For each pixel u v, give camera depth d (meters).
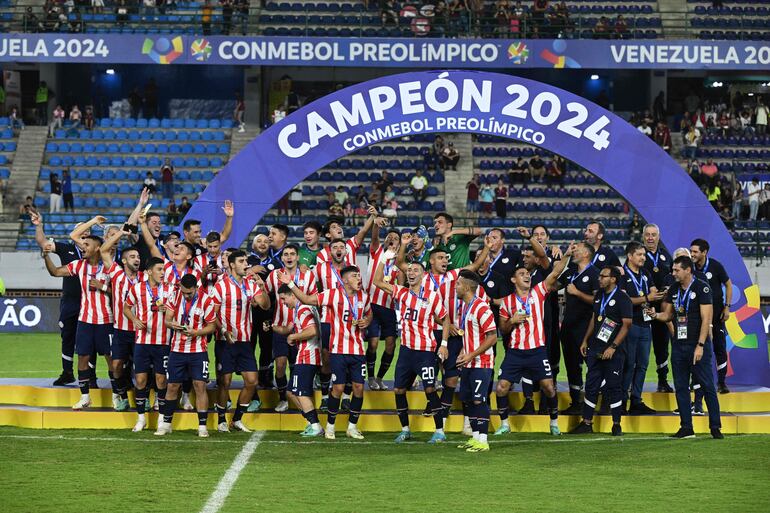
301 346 13.17
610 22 38.12
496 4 37.69
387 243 14.23
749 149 37.28
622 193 15.72
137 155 36.53
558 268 13.19
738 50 34.38
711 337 13.48
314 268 13.65
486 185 34.84
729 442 13.00
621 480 10.86
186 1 38.25
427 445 12.80
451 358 13.17
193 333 12.95
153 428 13.77
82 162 35.94
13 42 34.25
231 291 13.12
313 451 12.31
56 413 13.80
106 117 39.47
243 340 13.32
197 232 14.58
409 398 14.36
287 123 15.76
